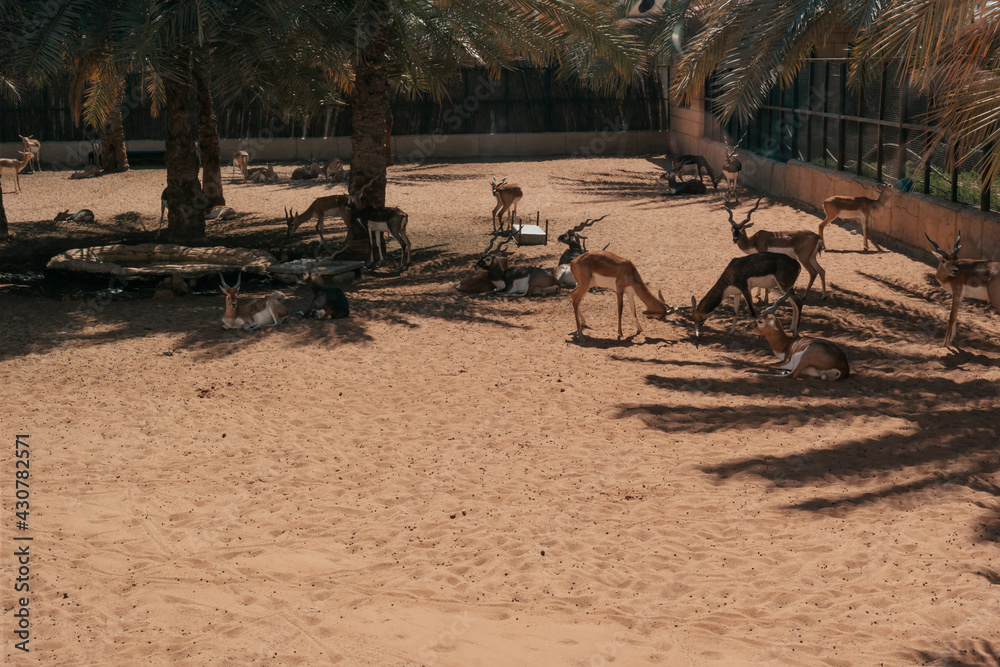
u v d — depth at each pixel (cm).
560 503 752
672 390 1049
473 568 644
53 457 858
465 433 923
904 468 799
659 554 659
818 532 686
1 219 2181
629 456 853
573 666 515
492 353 1225
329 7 1686
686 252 1883
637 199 2684
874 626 554
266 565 650
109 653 533
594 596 601
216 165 2591
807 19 1395
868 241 1933
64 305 1526
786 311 1388
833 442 867
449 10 1847
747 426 920
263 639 549
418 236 2186
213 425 952
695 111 3503
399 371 1147
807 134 2500
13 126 3712
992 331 1250
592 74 2819
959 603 575
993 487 753
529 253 1936
